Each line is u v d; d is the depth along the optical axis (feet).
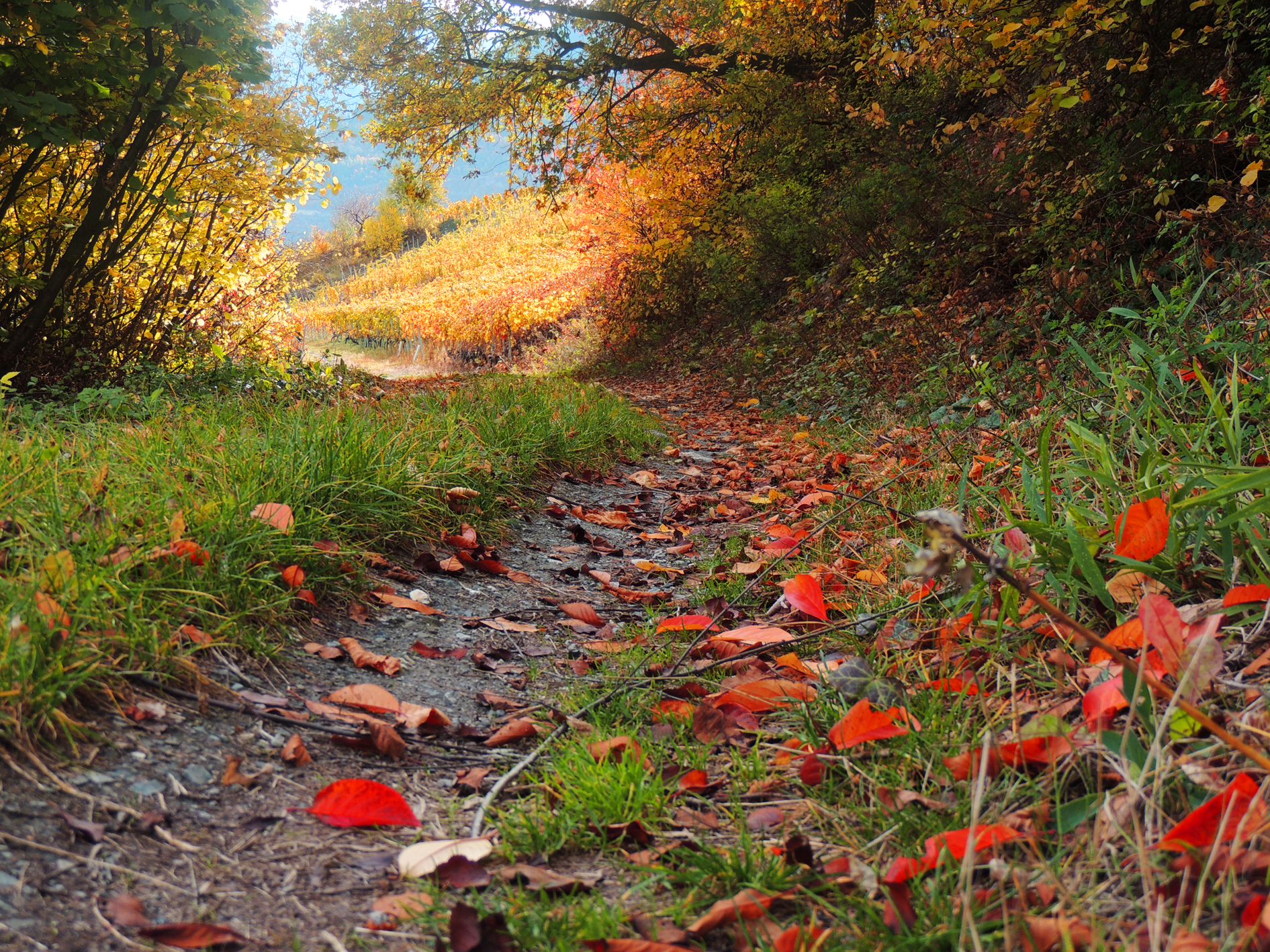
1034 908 4.02
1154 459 7.48
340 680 7.15
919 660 7.14
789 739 6.38
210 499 8.41
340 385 24.31
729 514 14.42
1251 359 10.55
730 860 4.76
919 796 5.12
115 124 19.35
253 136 25.71
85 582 6.03
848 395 24.94
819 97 40.70
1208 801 4.04
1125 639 5.83
